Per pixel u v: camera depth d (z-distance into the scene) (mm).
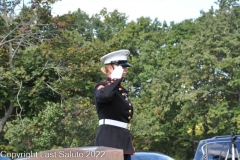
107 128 8750
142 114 69875
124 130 8805
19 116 28219
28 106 29906
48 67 28938
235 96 74250
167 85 73625
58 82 29047
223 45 70938
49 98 29906
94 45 31625
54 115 39594
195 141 77938
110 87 8469
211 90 70938
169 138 80000
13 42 29641
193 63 71062
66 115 39594
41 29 30297
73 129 42250
